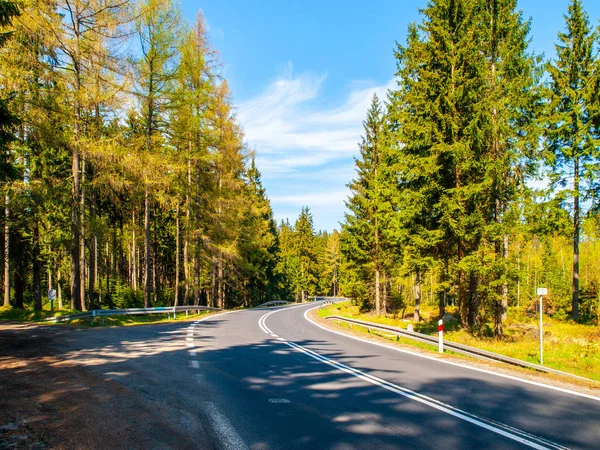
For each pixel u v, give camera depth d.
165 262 50.25
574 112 21.50
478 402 6.71
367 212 31.09
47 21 16.11
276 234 63.56
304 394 7.10
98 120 18.89
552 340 16.52
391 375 8.77
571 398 7.03
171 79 21.73
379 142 24.12
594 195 22.88
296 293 76.50
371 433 5.21
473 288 16.88
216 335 15.47
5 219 19.80
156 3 19.30
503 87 16.25
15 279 25.92
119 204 22.69
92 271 22.30
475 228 15.55
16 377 7.78
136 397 6.65
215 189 29.80
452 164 16.09
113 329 16.64
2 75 15.62
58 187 19.02
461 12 16.30
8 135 12.89
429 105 16.16
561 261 51.59
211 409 6.14
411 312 37.66
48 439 4.82
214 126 29.00
